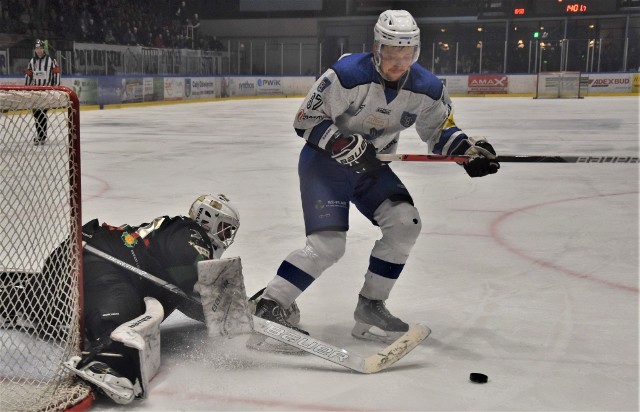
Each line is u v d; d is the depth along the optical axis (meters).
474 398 2.17
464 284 3.48
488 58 27.27
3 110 2.10
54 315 2.43
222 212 2.58
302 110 2.56
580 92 25.97
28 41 17.70
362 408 2.09
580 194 6.23
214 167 8.05
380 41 2.41
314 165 2.62
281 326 2.41
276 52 29.22
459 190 6.43
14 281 2.56
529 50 26.45
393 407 2.10
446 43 27.86
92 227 2.57
